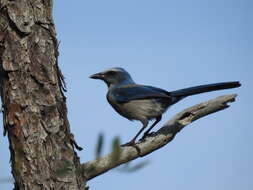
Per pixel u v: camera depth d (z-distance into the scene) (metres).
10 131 10.44
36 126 10.38
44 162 10.21
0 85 10.84
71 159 10.47
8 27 10.79
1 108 10.74
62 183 10.09
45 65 10.84
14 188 10.32
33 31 10.91
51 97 10.70
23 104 10.45
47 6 11.29
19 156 10.24
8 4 10.84
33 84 10.61
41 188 10.06
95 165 10.62
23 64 10.65
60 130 10.59
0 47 10.75
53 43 11.20
